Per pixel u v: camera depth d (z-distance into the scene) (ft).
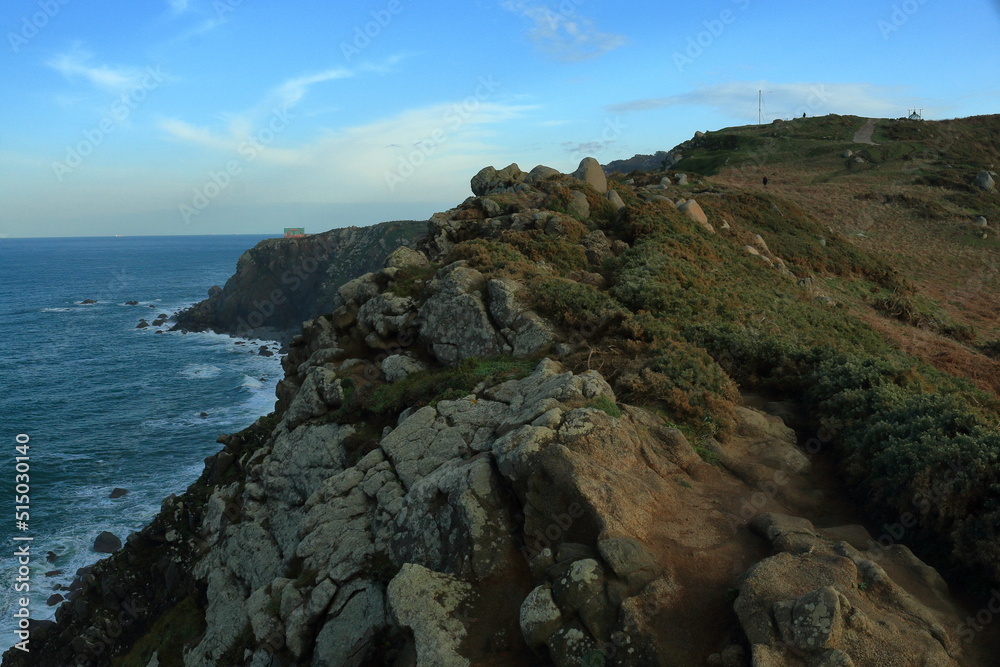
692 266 77.05
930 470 30.63
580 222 89.30
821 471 38.06
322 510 41.11
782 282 96.37
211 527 58.49
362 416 53.01
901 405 39.01
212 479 69.82
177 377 207.92
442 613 26.66
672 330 53.62
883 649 20.59
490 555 28.86
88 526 105.60
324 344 69.15
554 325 55.72
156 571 60.90
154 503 114.32
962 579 27.04
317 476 50.16
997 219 183.32
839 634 20.74
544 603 24.56
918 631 21.71
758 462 37.88
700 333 55.11
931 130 276.62
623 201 111.14
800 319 70.49
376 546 35.22
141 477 125.80
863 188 208.23
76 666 57.93
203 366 223.92
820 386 46.06
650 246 80.38
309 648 33.65
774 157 255.09
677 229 96.22
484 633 25.98
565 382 38.55
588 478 29.37
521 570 28.40
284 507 50.75
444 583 27.99
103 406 174.81
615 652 22.68
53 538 101.60
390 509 36.94
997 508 27.50
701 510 30.86
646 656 22.21
